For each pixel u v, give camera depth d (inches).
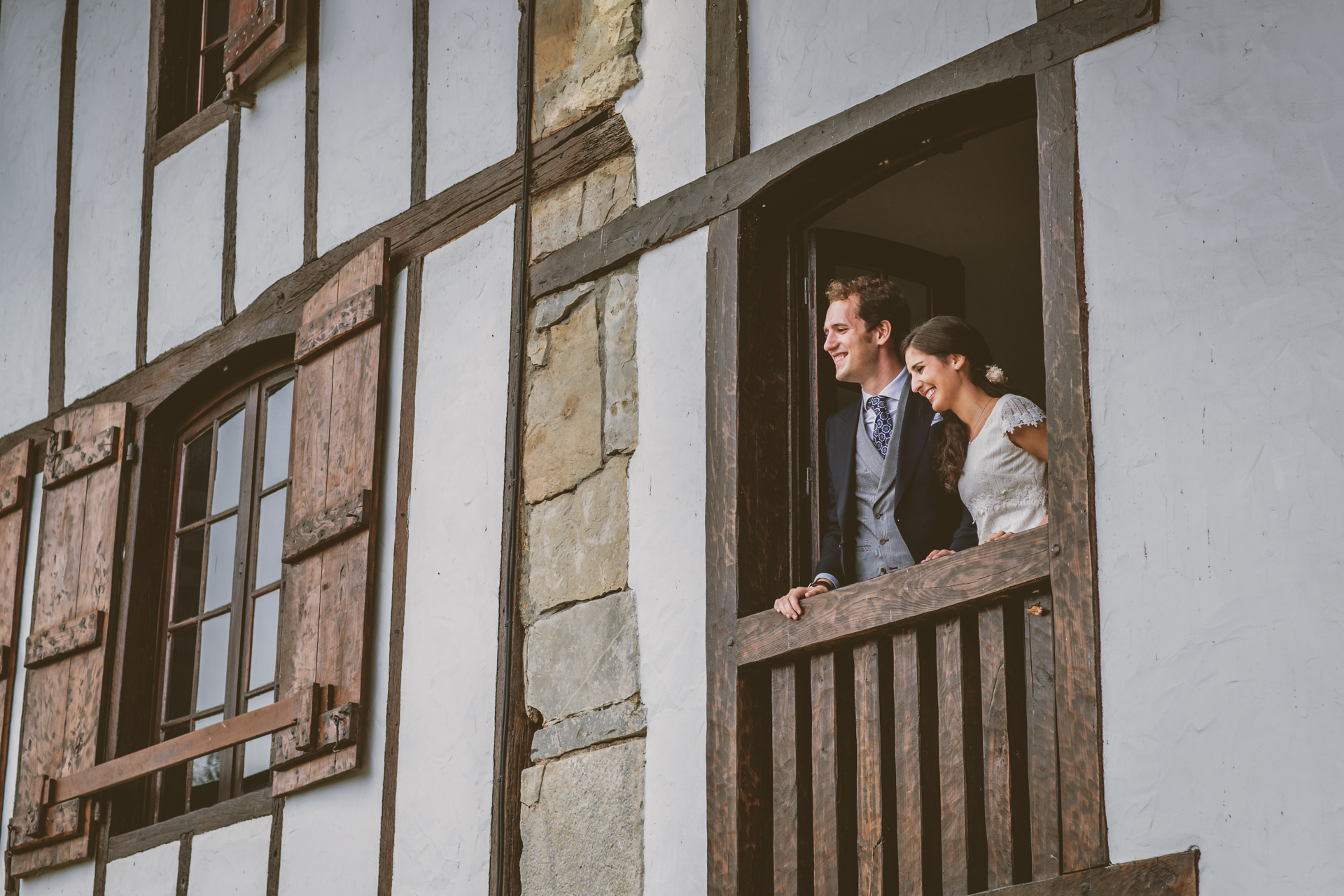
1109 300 153.7
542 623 203.8
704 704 182.5
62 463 283.4
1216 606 141.3
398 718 216.7
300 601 232.8
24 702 278.4
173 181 284.5
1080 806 145.5
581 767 194.1
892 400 181.0
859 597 168.7
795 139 186.5
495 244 222.5
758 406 188.7
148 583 269.6
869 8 182.9
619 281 205.2
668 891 181.0
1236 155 148.6
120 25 305.7
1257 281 145.0
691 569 187.9
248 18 269.9
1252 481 141.5
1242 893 134.7
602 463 201.6
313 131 258.7
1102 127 157.6
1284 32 148.0
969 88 169.3
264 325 256.8
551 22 223.1
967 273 221.3
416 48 244.4
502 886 197.0
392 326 234.5
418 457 225.0
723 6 199.3
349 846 218.1
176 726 260.1
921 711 163.5
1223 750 138.3
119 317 288.4
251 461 260.4
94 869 257.1
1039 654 153.6
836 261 202.7
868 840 165.5
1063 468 153.0
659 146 204.1
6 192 320.8
